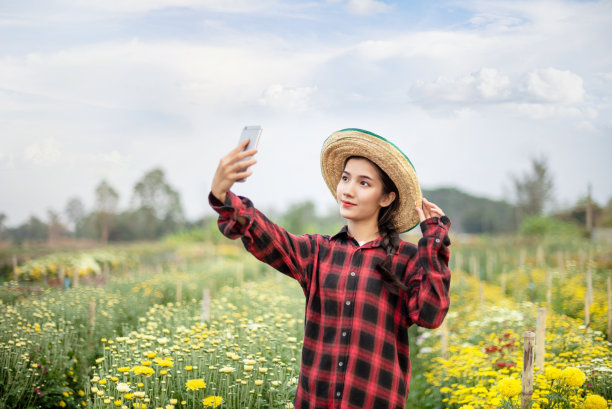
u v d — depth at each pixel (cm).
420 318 193
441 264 196
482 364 490
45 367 478
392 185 214
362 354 197
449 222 206
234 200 194
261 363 386
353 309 201
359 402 194
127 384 324
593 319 724
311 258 213
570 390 381
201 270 1571
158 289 1078
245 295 832
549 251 1995
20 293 895
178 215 4888
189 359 392
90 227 4350
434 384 532
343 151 221
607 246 1973
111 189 4444
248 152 186
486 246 2319
